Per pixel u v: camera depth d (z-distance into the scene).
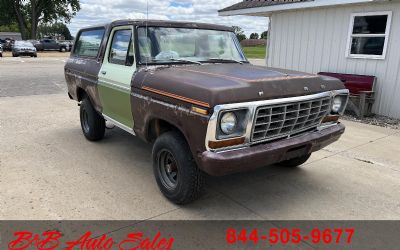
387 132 7.19
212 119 3.11
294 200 4.12
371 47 8.75
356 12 8.83
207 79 3.52
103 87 5.00
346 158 5.58
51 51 46.53
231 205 3.97
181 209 3.84
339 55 9.45
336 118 4.38
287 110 3.59
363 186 4.53
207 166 3.24
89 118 5.89
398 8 8.02
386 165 5.29
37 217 3.59
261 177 4.77
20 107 9.22
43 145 5.93
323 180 4.70
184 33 4.77
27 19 60.31
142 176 4.68
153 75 3.95
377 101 8.80
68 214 3.67
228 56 5.12
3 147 5.79
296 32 10.43
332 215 3.79
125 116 4.62
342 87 4.27
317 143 3.96
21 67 21.56
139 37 4.41
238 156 3.25
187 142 3.61
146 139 4.29
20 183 4.39
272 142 3.62
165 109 3.64
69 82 6.43
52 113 8.52
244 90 3.28
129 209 3.81
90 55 5.74
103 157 5.38
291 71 4.32
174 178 3.97
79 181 4.49
